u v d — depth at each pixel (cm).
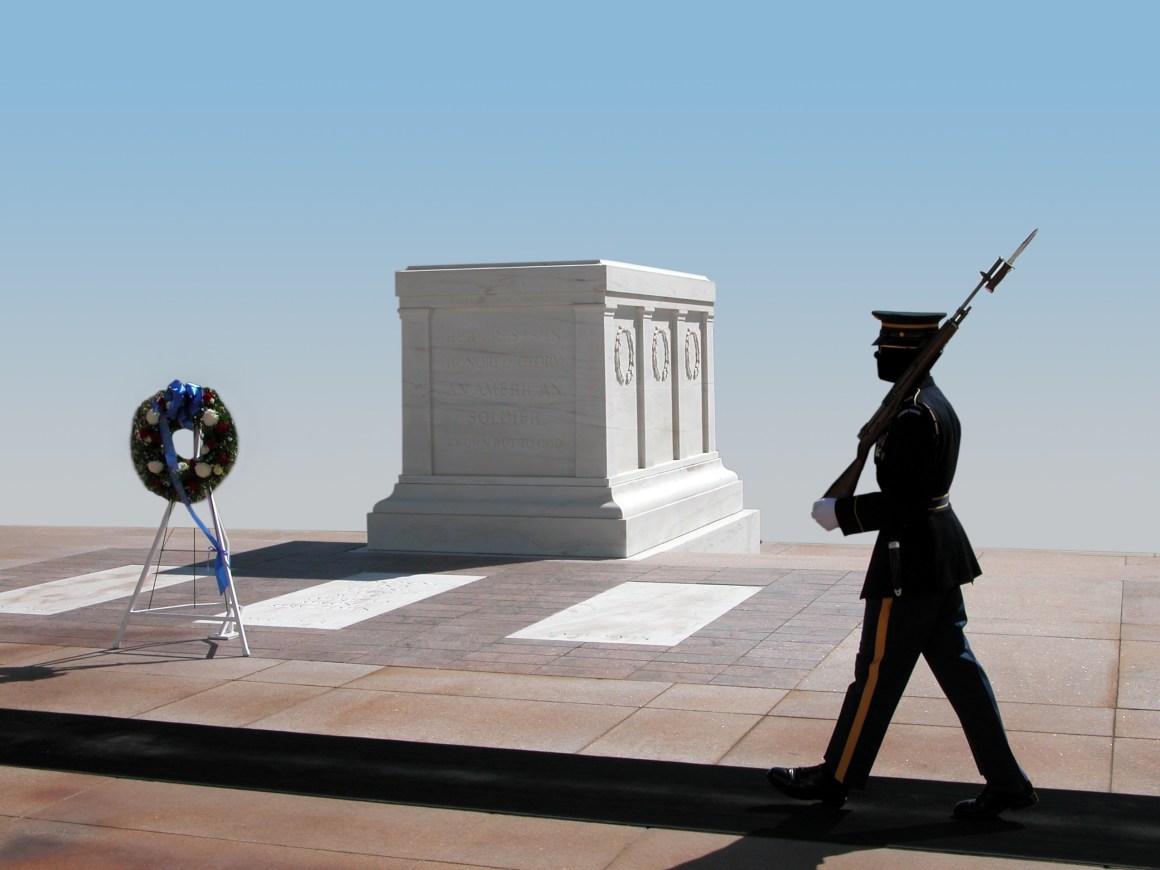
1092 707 676
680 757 611
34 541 1395
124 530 1492
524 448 1236
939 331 539
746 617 913
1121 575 1150
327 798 569
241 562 1212
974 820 525
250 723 684
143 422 865
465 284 1236
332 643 863
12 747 648
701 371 1487
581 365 1211
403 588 1056
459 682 755
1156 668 749
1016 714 666
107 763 622
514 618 929
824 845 505
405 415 1266
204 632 908
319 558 1227
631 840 515
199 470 855
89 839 532
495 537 1225
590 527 1195
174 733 668
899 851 498
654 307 1326
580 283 1205
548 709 694
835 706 686
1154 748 609
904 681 529
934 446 525
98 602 1032
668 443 1383
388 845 518
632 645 837
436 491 1259
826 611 929
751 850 502
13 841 532
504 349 1238
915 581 523
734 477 1523
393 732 661
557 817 539
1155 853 490
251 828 539
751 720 666
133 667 809
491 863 498
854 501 534
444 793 570
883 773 584
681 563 1159
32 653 854
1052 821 523
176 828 541
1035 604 934
